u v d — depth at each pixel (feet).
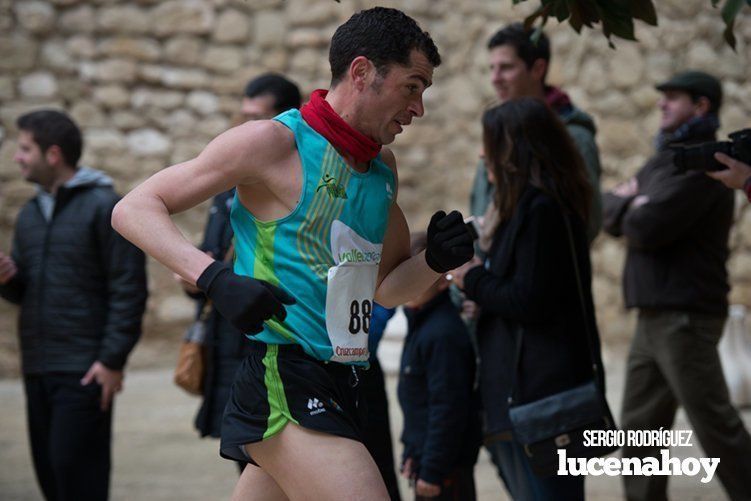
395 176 24.34
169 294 89.51
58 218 40.06
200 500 46.80
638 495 41.06
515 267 31.01
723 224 40.52
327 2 92.68
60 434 39.09
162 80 91.30
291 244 22.13
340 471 21.47
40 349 39.58
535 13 27.61
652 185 41.14
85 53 89.86
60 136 40.24
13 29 87.92
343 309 22.47
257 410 22.22
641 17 26.78
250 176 21.98
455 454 33.24
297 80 93.20
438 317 34.01
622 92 80.84
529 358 30.60
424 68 22.31
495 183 31.83
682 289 39.58
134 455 56.29
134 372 87.45
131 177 90.53
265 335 22.40
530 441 30.07
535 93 42.11
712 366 39.55
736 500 39.45
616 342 81.76
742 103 75.82
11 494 48.65
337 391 22.61
